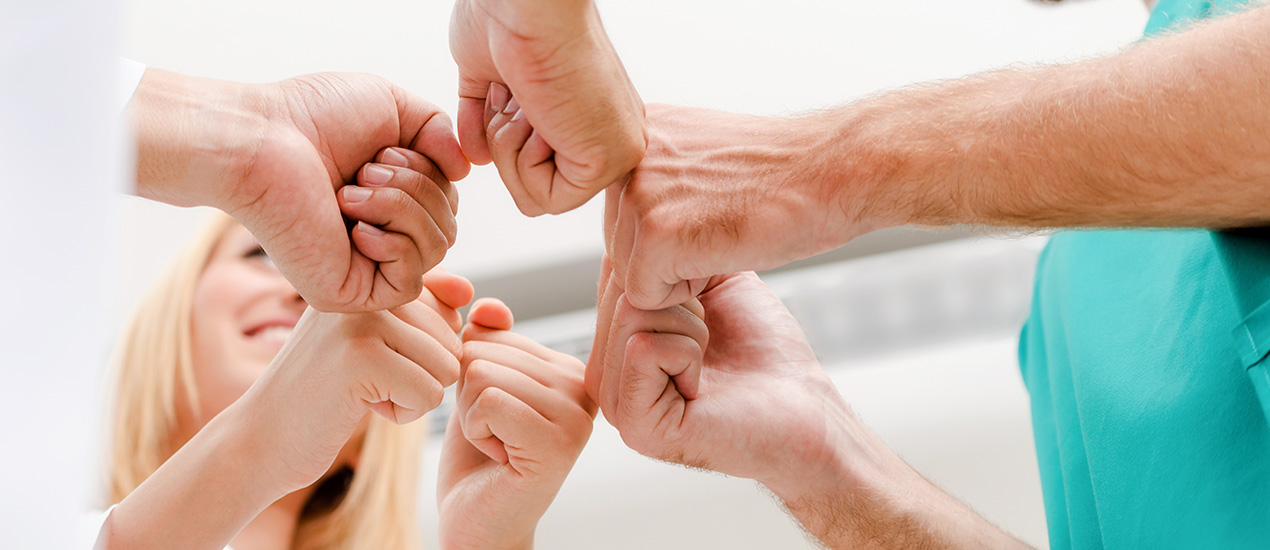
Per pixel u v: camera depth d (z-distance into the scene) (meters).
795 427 0.81
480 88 0.72
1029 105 0.67
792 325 0.87
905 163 0.67
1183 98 0.64
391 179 0.75
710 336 0.85
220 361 1.32
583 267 1.48
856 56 1.38
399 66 1.36
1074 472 0.85
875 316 1.39
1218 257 0.71
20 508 0.44
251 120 0.72
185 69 1.33
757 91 1.42
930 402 1.39
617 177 0.71
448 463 0.88
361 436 1.31
